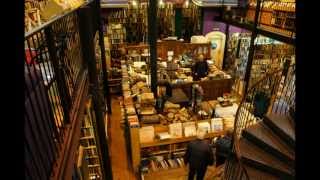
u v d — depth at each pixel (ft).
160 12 41.96
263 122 18.38
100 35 29.55
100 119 17.72
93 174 17.95
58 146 9.20
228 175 16.96
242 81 34.81
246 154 16.21
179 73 33.76
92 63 16.58
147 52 38.60
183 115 24.89
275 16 27.66
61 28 11.64
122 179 21.84
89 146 17.12
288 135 15.40
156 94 28.48
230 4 41.39
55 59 9.73
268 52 34.96
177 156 23.53
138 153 21.79
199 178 19.53
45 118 8.59
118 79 38.47
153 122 23.15
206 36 44.57
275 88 25.93
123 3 39.58
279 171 14.47
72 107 11.54
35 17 9.97
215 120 22.71
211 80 32.94
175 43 39.65
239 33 42.63
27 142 6.54
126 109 24.00
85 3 17.49
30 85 7.66
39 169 7.19
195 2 41.70
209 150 18.74
